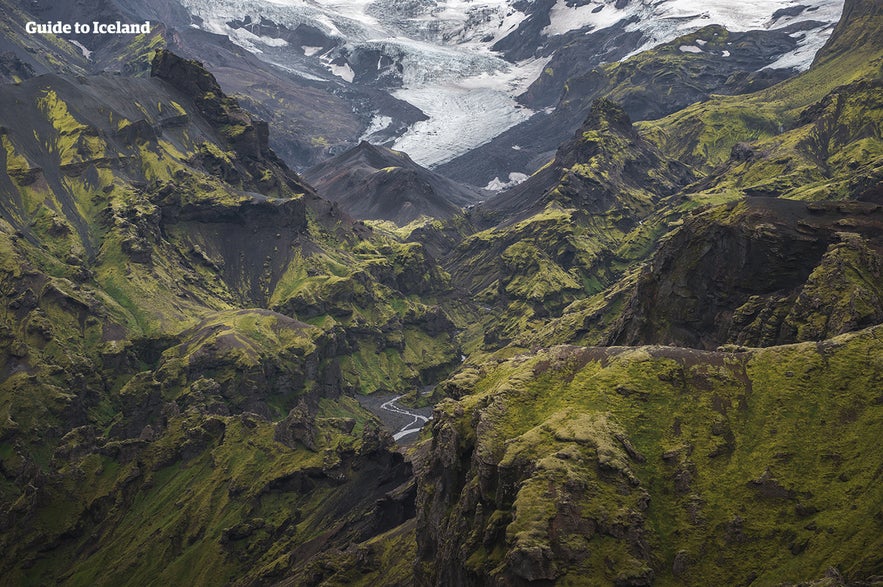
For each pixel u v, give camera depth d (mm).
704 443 164000
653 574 141875
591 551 143750
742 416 167625
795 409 164375
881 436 151125
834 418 159625
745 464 158375
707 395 173500
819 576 132250
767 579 136625
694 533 148750
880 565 127812
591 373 185000
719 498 153625
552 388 184625
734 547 145000
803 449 156625
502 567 145500
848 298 193875
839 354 171875
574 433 163125
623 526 147250
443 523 177125
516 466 160875
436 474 192125
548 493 150375
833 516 141750
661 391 175500
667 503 154625
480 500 166750
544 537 143625
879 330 175000
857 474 147000
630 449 161500
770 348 181000
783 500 149500
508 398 182625
